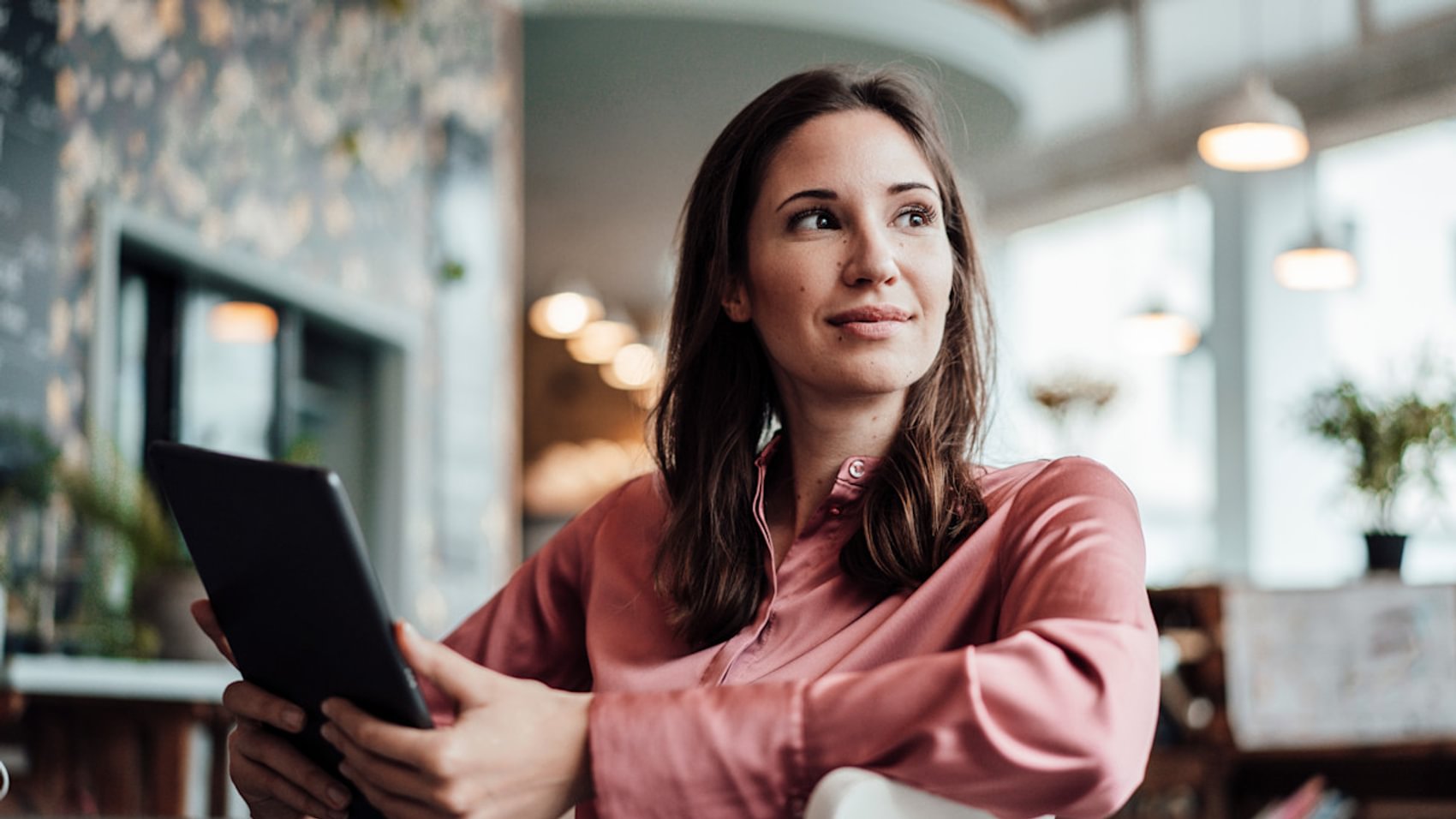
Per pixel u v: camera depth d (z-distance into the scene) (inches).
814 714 29.2
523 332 520.7
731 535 41.8
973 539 38.2
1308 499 353.7
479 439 232.1
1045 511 36.4
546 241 413.7
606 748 28.8
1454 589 137.0
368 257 207.6
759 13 255.1
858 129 40.7
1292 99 346.0
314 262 195.3
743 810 29.0
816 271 39.9
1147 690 30.3
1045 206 400.5
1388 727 134.9
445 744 28.2
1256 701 133.0
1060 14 389.1
